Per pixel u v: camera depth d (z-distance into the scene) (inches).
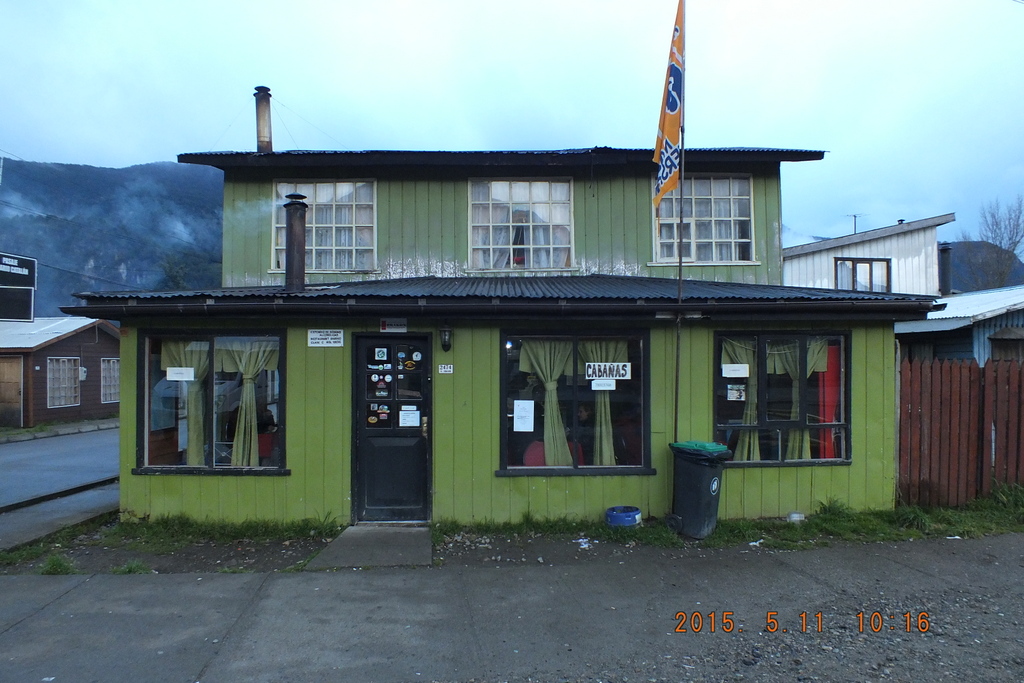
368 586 214.5
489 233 415.8
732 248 416.5
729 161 409.1
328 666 160.7
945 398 305.7
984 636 179.5
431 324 283.0
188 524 276.4
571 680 155.4
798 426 296.2
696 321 291.0
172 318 280.4
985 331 490.6
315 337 282.2
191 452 287.3
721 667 161.8
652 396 288.8
